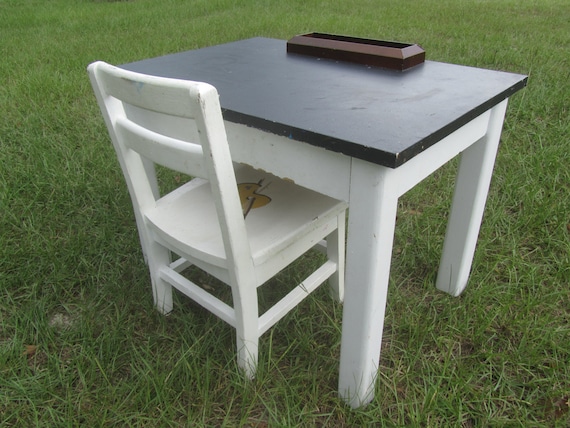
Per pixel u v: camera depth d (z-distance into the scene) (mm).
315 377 1560
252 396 1521
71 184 2547
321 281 1728
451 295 1929
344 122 1164
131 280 2002
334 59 1763
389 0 7270
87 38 5277
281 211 1572
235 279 1372
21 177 2625
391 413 1492
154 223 1576
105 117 1421
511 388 1558
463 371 1579
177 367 1564
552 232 2195
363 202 1147
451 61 4098
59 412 1466
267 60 1784
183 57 1862
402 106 1267
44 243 2172
